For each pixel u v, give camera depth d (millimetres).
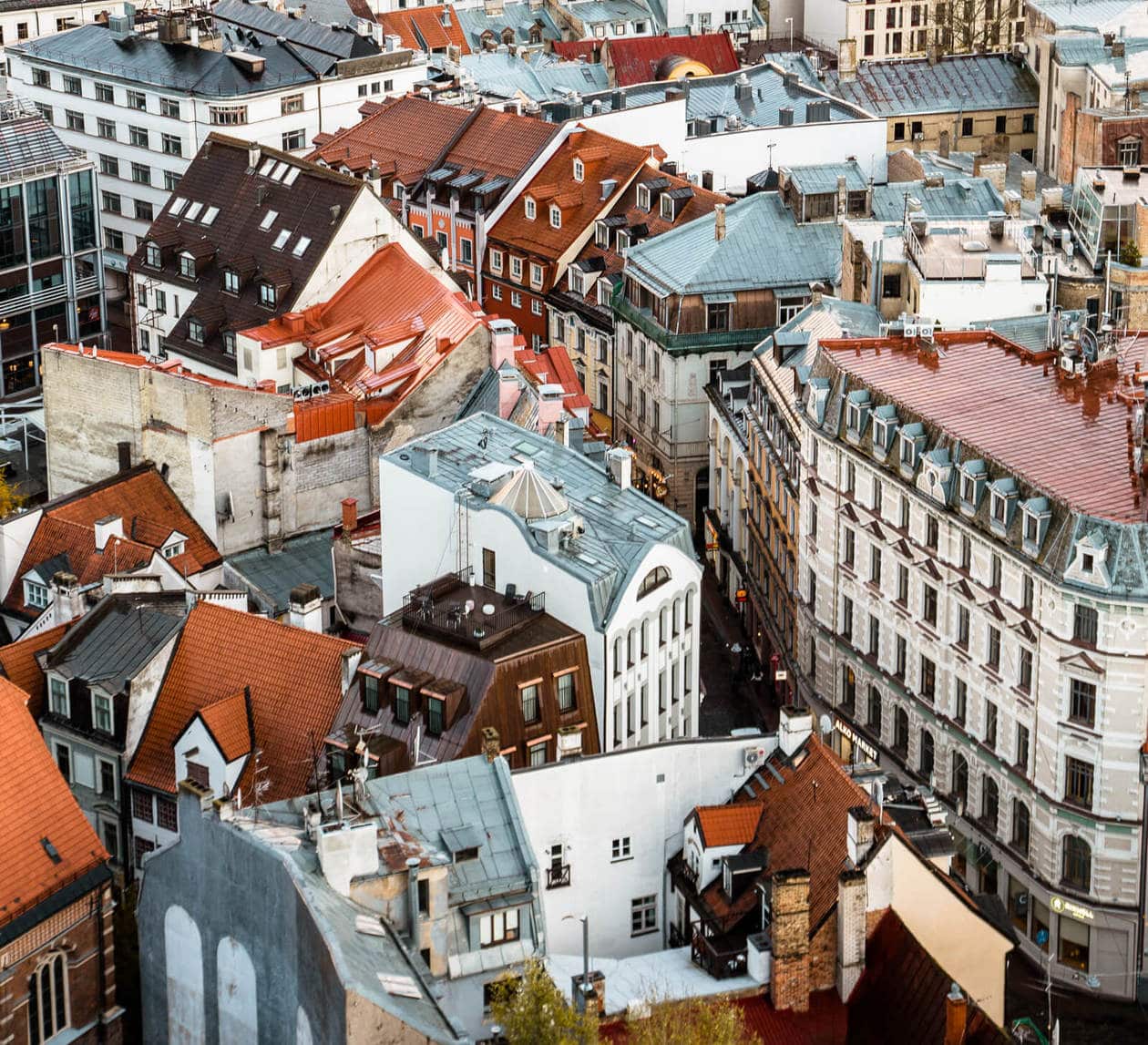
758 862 126438
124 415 176375
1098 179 197875
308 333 196250
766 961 120625
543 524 147250
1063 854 147875
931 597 157375
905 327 170500
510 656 139250
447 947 118812
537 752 140000
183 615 147500
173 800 142125
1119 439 150625
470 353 187375
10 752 127188
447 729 137000
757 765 132750
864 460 161250
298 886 108750
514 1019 110500
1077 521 141250
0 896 122250
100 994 127312
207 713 140250
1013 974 150500
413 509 155500
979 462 150125
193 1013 118500
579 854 131000
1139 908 145625
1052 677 144625
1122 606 139750
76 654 147375
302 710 141625
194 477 174125
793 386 180125
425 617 143875
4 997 121688
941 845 131625
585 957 117938
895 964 119750
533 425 174375
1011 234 189875
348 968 105438
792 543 177375
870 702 166500
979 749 153625
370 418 181500
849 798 125375
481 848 122438
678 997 119188
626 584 144125
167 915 118500
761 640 189250
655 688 149625
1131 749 142875
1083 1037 144125
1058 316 169125
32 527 166625
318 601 154375
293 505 177750
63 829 126438
